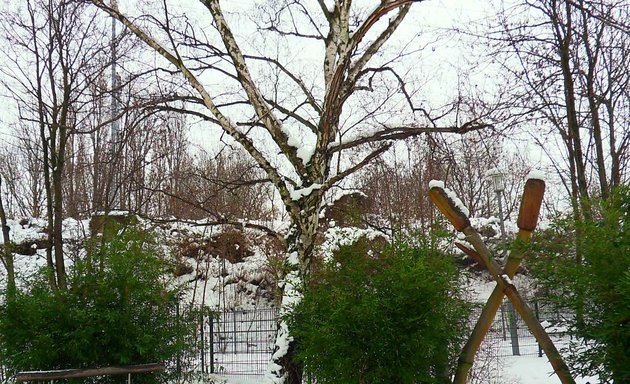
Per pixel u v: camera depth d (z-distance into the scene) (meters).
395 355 5.29
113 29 12.09
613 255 4.89
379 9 9.42
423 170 18.31
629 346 4.84
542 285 5.69
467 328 6.16
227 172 20.34
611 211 5.23
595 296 4.93
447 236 6.02
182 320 8.27
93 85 12.02
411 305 5.31
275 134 10.09
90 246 8.20
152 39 9.87
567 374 5.17
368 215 14.32
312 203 9.54
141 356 7.65
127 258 7.78
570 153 10.60
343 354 5.37
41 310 7.36
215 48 11.19
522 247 5.40
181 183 20.22
